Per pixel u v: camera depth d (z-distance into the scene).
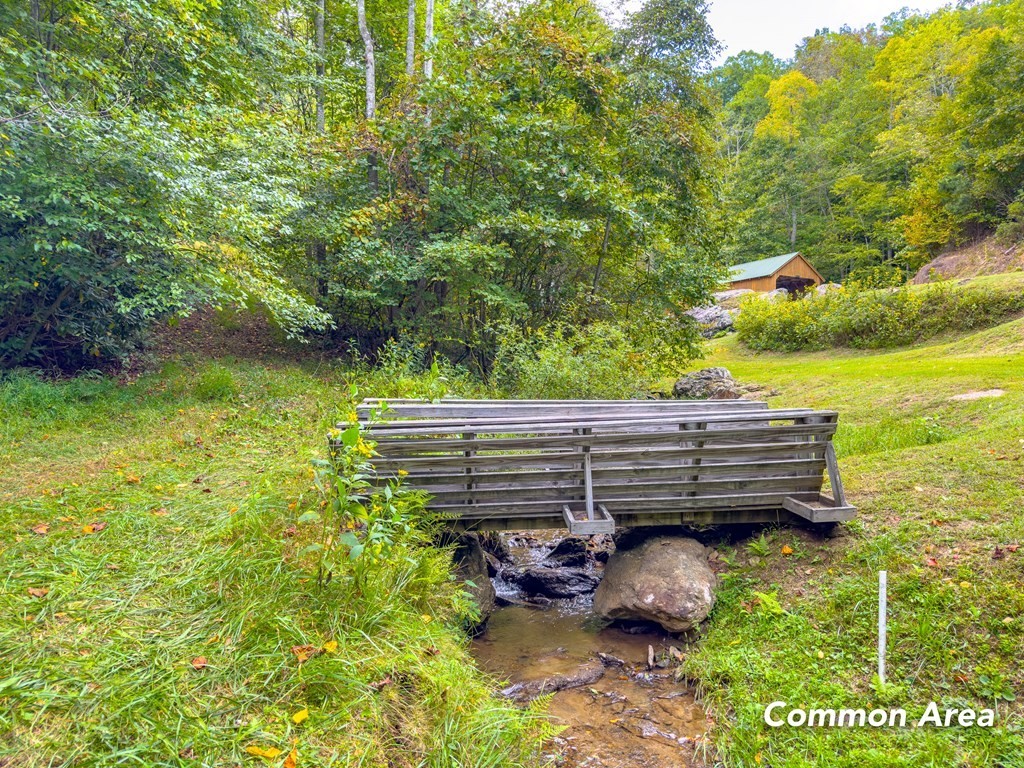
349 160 9.98
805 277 29.86
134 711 1.97
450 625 3.29
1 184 5.77
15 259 6.25
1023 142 21.41
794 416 4.00
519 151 9.89
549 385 7.19
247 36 10.34
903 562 3.58
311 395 8.31
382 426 3.85
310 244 10.87
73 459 4.89
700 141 11.30
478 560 4.41
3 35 6.67
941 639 3.02
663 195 10.80
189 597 2.72
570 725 3.02
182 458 5.12
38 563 2.88
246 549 3.06
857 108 38.84
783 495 4.16
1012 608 3.03
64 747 1.79
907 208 28.38
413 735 2.21
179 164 6.54
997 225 23.58
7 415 5.77
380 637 2.63
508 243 9.97
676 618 3.73
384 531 2.95
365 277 9.89
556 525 4.11
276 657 2.36
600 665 3.63
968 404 6.88
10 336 7.17
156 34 7.53
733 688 3.12
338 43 14.16
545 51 9.66
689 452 4.02
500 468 3.96
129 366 8.30
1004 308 13.77
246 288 7.70
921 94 32.44
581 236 9.56
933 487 4.38
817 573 3.79
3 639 2.23
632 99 11.12
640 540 4.42
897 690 2.85
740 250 39.38
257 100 11.40
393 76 13.98
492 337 9.92
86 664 2.15
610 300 10.48
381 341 11.09
